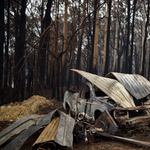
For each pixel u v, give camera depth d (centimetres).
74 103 639
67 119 471
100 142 425
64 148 406
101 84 546
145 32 2230
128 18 2402
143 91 545
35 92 1330
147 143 351
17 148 339
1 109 851
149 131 450
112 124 403
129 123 432
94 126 459
